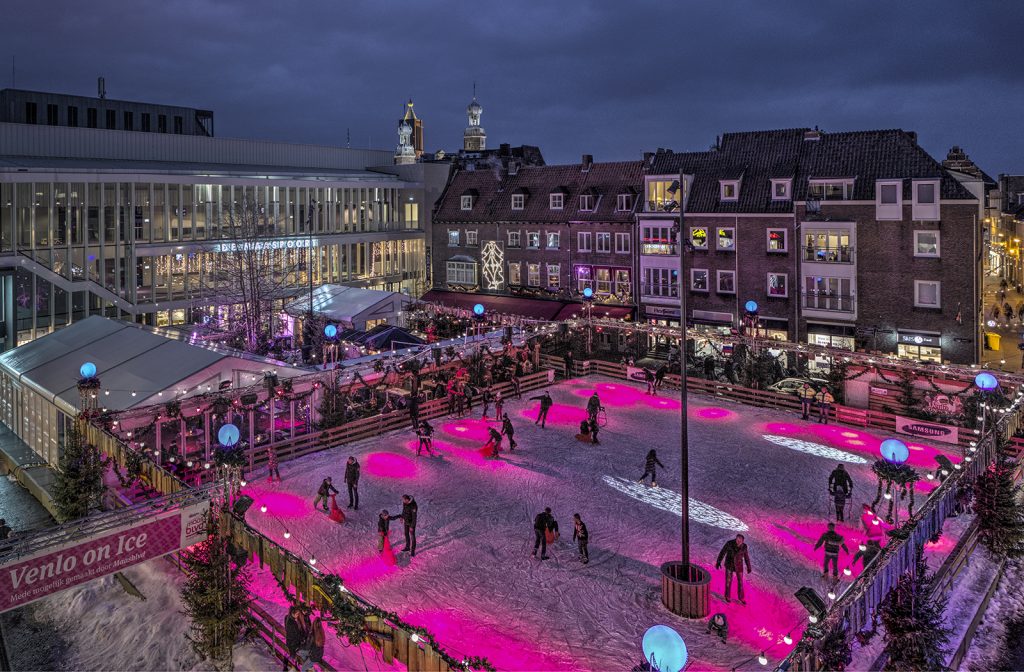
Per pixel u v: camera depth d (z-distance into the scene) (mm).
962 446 29922
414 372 34531
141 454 22156
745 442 30922
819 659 12945
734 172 49500
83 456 23484
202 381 29266
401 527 22250
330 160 82562
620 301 54719
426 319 56031
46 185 48219
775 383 38750
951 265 40531
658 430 32688
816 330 45375
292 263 63031
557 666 15320
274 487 25719
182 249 55875
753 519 22844
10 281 46719
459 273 66562
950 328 40781
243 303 53688
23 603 14062
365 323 50781
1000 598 19500
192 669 16234
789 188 46438
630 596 18250
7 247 46719
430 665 13938
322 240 65500
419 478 26469
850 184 43750
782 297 46531
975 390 31562
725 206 48594
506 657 15633
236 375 30250
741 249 47969
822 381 37219
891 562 15539
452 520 22734
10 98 70938
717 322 49312
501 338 42281
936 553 20797
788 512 23375
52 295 48906
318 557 20188
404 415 33562
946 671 14820
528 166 65688
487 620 17141
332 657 16156
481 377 38750
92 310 51219
